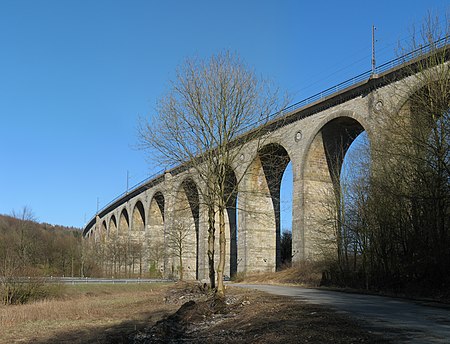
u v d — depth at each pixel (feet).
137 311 87.35
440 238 77.15
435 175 75.46
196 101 83.51
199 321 64.44
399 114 93.20
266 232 163.43
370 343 32.99
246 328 48.93
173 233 195.00
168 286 150.41
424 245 80.69
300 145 139.64
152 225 249.34
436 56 83.66
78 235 529.86
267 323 47.80
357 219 107.65
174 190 109.60
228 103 82.79
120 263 273.95
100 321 76.18
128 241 277.85
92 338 59.57
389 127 87.30
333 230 123.85
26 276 112.78
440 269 77.71
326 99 129.59
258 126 88.53
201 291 109.50
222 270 75.61
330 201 122.72
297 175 139.54
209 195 88.53
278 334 40.42
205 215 186.60
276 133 148.05
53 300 110.83
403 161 82.53
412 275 84.99
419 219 81.61
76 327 70.18
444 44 83.92
